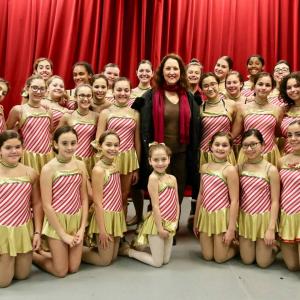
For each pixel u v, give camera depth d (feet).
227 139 7.99
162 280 7.20
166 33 14.15
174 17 14.08
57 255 7.16
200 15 13.94
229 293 6.70
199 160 9.30
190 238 9.60
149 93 9.05
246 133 7.97
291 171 7.60
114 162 8.22
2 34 14.34
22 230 6.86
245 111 9.20
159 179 7.93
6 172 6.91
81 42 14.28
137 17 14.32
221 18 13.97
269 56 14.08
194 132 8.90
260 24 14.02
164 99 8.85
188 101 8.94
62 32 14.15
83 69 10.60
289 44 14.03
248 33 14.01
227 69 11.50
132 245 8.43
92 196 7.95
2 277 6.73
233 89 10.35
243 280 7.22
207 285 7.00
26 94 9.36
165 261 7.95
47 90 10.14
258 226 7.69
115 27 14.30
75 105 10.41
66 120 9.19
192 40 14.05
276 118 9.00
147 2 14.19
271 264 7.99
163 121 8.69
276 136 9.34
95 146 8.78
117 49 14.24
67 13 14.10
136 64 14.42
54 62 14.19
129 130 9.05
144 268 7.76
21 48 14.35
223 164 8.03
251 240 7.77
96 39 14.23
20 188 6.86
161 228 7.69
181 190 9.02
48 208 7.16
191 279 7.25
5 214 6.72
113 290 6.76
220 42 14.01
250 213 7.76
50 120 9.26
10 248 6.65
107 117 9.04
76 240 7.22
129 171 9.12
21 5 14.24
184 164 9.00
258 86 8.95
